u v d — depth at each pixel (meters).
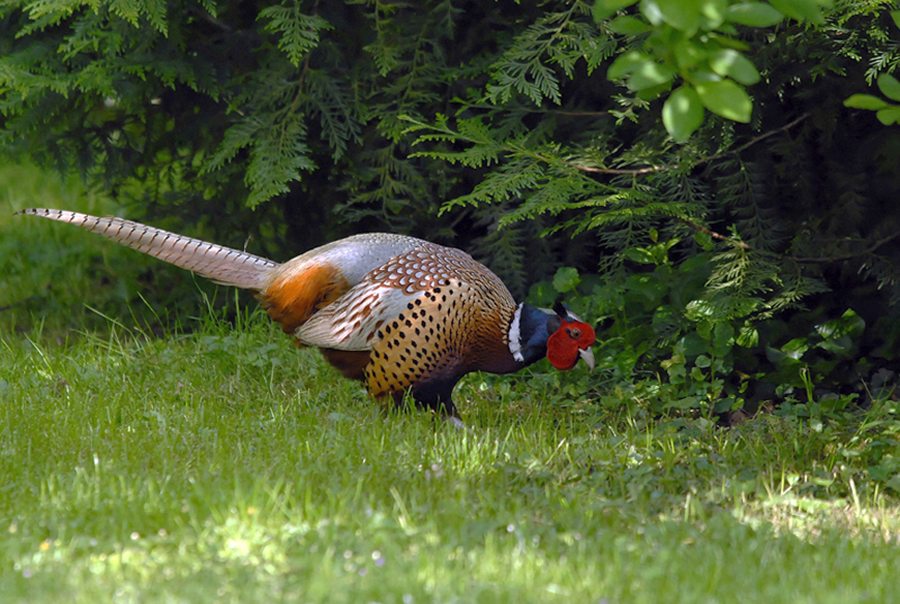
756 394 10.69
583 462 8.16
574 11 10.70
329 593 5.34
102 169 13.42
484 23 11.62
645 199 10.09
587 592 5.52
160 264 14.32
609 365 10.64
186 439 8.52
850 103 6.75
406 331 8.72
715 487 7.82
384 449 8.27
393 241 9.14
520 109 11.34
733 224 10.84
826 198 10.78
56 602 5.24
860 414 9.79
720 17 5.30
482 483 7.54
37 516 6.59
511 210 11.68
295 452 8.13
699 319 10.16
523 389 10.77
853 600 5.48
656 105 10.53
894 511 7.53
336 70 11.95
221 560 5.86
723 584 5.78
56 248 15.24
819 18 5.73
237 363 10.93
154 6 10.32
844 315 10.45
